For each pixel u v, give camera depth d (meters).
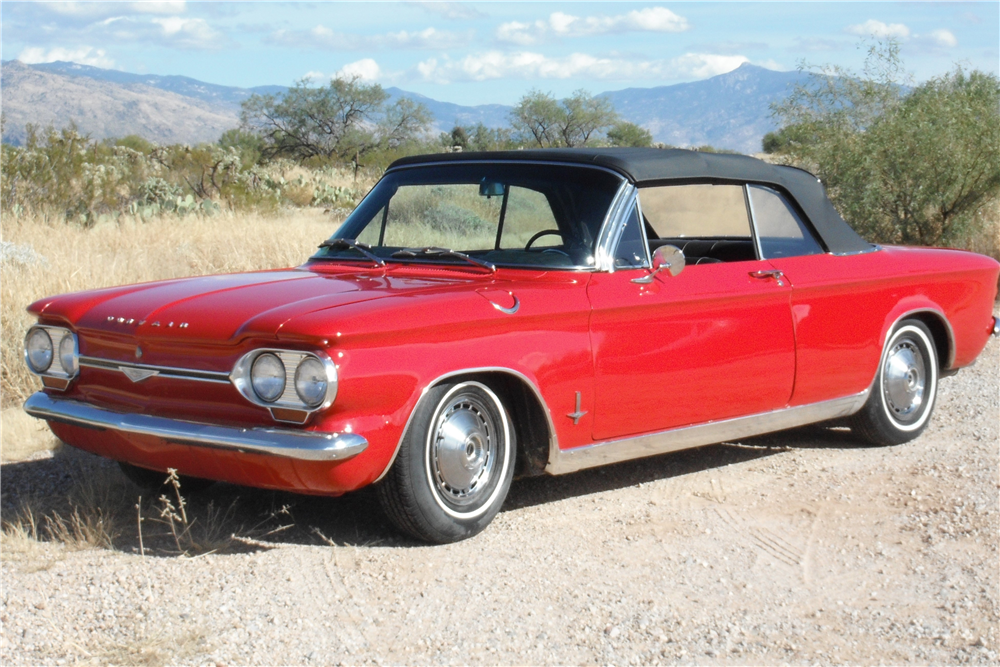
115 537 4.14
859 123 14.04
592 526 4.38
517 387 4.19
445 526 4.02
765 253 5.19
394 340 3.69
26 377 6.90
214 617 3.35
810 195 5.52
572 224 4.50
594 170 4.62
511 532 4.27
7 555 3.90
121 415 3.91
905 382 5.86
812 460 5.53
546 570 3.84
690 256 5.38
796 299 5.14
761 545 4.18
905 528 4.39
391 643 3.20
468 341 3.92
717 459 5.55
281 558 3.90
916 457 5.58
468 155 4.95
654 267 4.55
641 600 3.58
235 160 22.14
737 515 4.56
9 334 7.27
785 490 4.96
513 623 3.36
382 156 41.09
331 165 48.75
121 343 3.98
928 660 3.16
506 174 4.73
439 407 3.90
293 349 3.57
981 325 6.36
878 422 5.73
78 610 3.41
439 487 3.99
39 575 3.71
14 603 3.46
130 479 4.73
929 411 6.02
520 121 53.31
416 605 3.49
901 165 12.02
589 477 5.15
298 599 3.51
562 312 4.18
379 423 3.67
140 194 19.25
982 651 3.22
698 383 4.72
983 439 5.91
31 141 16.84
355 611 3.43
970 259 6.31
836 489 4.97
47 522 4.28
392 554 3.96
